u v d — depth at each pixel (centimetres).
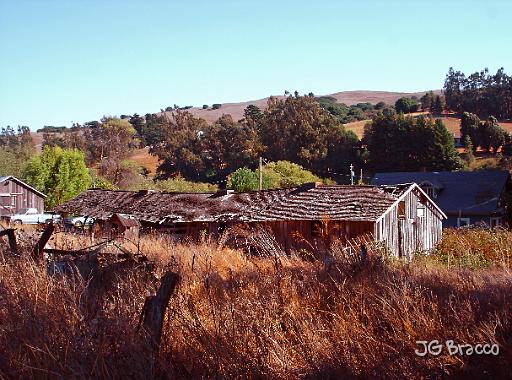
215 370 569
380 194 2803
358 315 723
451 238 2316
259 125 8612
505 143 8325
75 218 3531
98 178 6059
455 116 11238
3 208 4419
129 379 546
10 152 7038
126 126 9269
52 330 597
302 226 2695
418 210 3098
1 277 757
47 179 5016
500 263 1469
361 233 2581
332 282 852
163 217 2997
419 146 6856
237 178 5312
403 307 726
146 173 8862
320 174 7619
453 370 610
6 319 636
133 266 814
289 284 813
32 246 992
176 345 616
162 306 594
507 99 11156
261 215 2778
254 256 1273
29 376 543
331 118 8025
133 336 584
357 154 7512
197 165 8338
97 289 730
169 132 9112
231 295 767
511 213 4562
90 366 554
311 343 635
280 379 581
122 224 2525
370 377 595
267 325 662
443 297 826
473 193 4872
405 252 2894
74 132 10069
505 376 589
